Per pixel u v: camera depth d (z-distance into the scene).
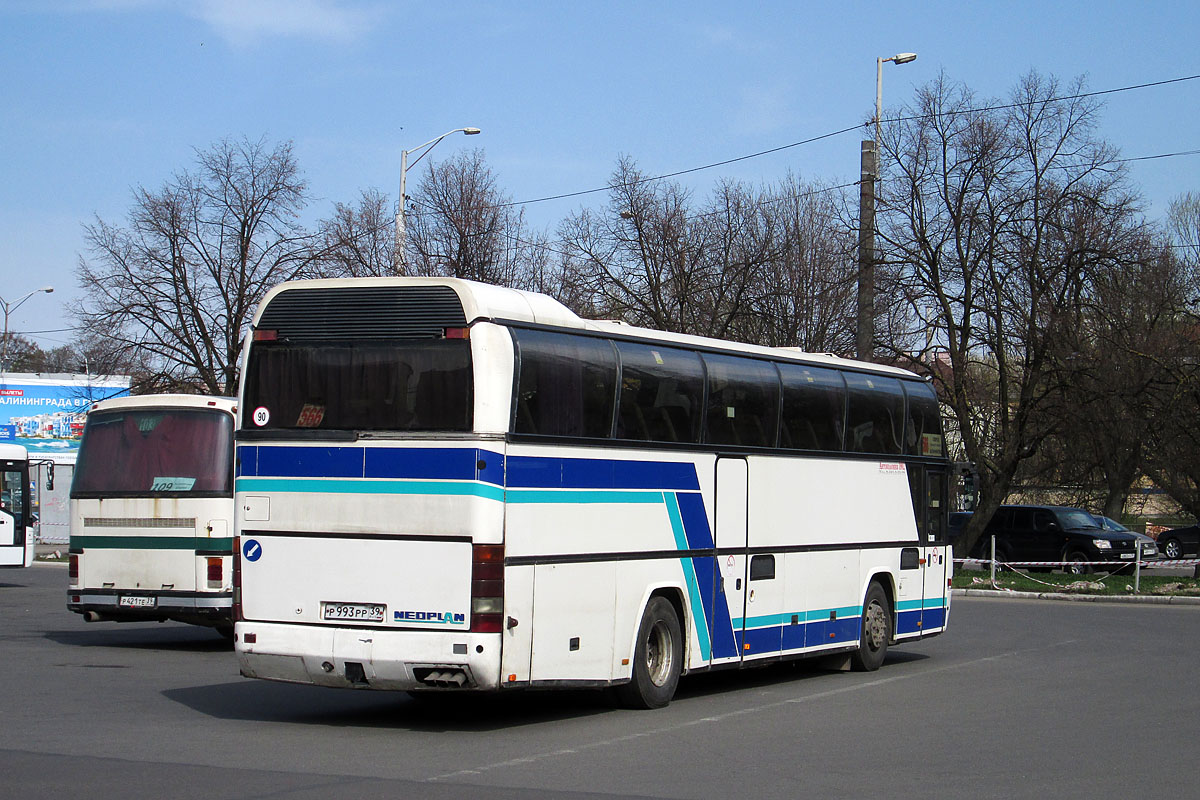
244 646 10.84
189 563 16.44
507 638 10.27
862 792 8.30
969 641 19.45
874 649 15.94
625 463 11.79
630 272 36.84
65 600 25.50
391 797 7.78
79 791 7.80
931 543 17.36
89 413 17.27
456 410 10.35
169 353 35.75
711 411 13.08
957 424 34.00
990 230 32.06
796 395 14.58
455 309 10.48
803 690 13.95
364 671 10.39
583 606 11.16
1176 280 35.12
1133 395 31.62
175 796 7.69
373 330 10.73
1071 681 14.69
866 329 26.48
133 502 16.70
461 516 10.23
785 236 37.69
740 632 13.36
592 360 11.45
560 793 8.04
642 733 10.70
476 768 8.90
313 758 9.19
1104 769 9.23
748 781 8.61
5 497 27.95
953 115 32.38
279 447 10.88
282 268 36.06
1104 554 34.00
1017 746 10.20
